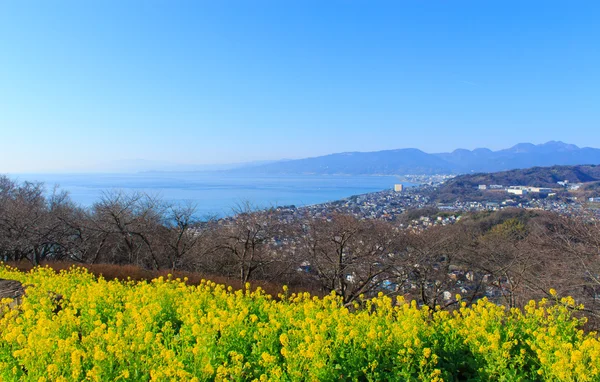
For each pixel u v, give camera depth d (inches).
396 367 237.9
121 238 969.5
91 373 200.8
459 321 302.8
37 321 298.4
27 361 219.3
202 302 384.2
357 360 240.2
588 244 550.3
